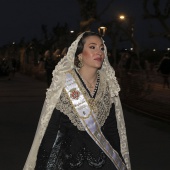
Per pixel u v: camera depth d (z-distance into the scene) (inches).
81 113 118.0
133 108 477.7
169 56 574.9
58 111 118.4
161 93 411.5
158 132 338.6
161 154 265.7
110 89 123.0
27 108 495.2
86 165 117.5
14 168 234.1
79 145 117.8
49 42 1697.8
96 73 122.5
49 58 677.9
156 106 419.8
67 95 118.5
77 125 117.8
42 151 117.6
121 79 550.6
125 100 525.0
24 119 405.7
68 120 118.3
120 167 120.6
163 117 402.9
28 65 1520.7
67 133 118.6
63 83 119.0
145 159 253.9
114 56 894.4
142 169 233.9
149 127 362.3
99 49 119.6
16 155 260.1
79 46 120.2
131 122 390.0
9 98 619.5
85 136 118.5
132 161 249.6
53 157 117.6
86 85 120.0
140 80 471.2
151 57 1437.0
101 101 120.0
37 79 1196.5
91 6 763.4
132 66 604.4
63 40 1195.3
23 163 243.1
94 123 118.0
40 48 1684.3
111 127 122.7
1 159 250.8
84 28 772.6
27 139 307.1
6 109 486.0
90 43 119.1
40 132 117.8
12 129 348.8
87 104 118.3
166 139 310.7
